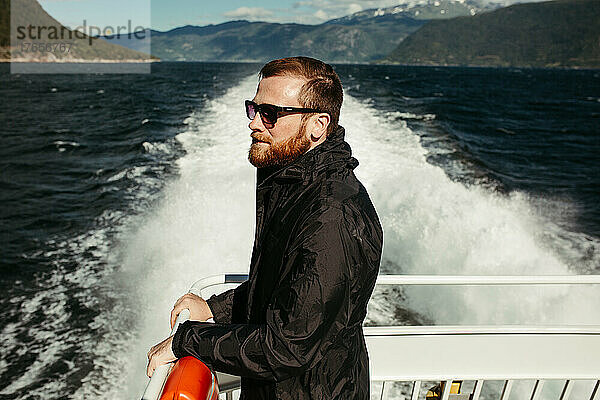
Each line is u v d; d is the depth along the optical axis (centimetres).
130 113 2109
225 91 2562
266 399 107
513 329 217
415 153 1096
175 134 1383
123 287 612
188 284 585
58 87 4194
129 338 522
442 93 3559
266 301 101
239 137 1234
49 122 2069
